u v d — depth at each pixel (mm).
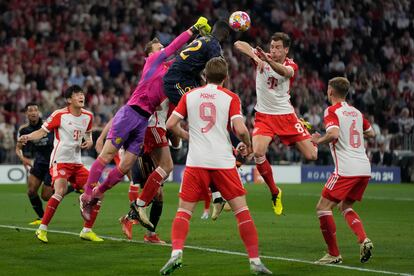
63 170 31578
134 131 28984
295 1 95625
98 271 24328
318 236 33719
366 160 26516
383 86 91375
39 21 83688
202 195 23328
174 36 88875
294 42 92562
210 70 23406
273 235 34094
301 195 61031
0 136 71875
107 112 75688
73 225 37312
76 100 31734
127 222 31594
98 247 29469
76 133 31891
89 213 29969
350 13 97062
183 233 22938
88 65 80000
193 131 23266
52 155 31859
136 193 33719
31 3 84500
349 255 28172
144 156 32094
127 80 82500
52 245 29891
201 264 25656
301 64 91062
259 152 32000
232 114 23141
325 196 26344
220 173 23094
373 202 55000
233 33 89250
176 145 31547
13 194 58781
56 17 84125
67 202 51781
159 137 29984
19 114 73188
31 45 80375
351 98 88125
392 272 24266
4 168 71875
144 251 28531
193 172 23109
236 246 30109
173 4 90625
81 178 32125
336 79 26781
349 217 26828
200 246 30094
